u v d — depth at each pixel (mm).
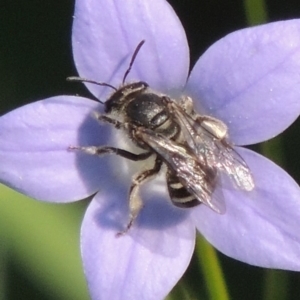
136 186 103
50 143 101
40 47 118
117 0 101
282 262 99
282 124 101
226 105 103
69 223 111
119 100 102
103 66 102
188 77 104
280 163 115
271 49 101
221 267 117
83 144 102
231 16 119
